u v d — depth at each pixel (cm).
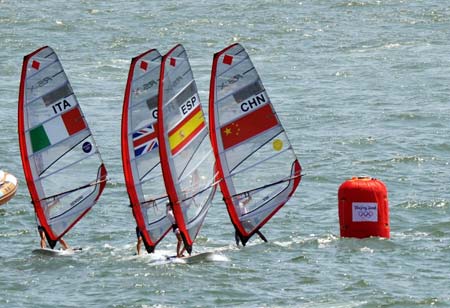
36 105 12000
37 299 10381
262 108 11675
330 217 13362
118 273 11044
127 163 11600
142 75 11562
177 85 11250
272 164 11750
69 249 12144
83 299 10325
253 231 11850
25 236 12962
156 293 10375
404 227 12694
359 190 11962
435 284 10456
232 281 10669
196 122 11412
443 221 12900
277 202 11800
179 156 11262
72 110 12031
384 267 11012
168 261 11375
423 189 14700
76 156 12081
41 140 12025
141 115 11600
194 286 10531
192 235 11412
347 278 10688
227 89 11588
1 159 17250
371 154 16925
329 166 16200
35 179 12044
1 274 11231
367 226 11975
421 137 17962
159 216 11662
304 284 10556
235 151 11644
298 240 12206
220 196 14450
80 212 12112
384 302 9969
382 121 19350
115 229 13162
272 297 10188
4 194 14525
